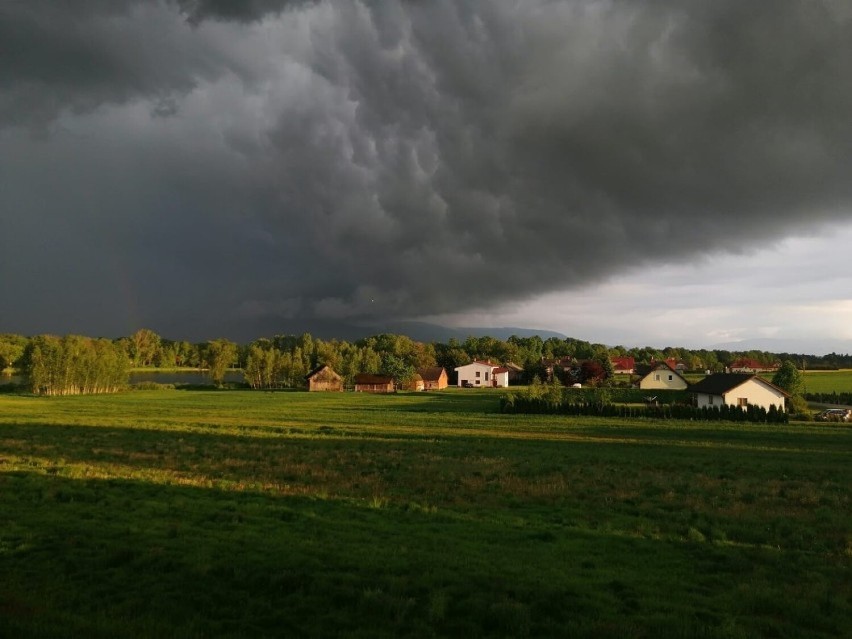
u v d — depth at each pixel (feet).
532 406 219.82
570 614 33.09
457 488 71.92
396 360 487.20
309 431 143.64
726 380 247.91
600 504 64.13
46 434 126.93
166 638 28.48
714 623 32.99
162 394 369.30
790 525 55.62
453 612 33.12
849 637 31.91
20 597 33.32
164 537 45.93
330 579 37.06
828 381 414.00
